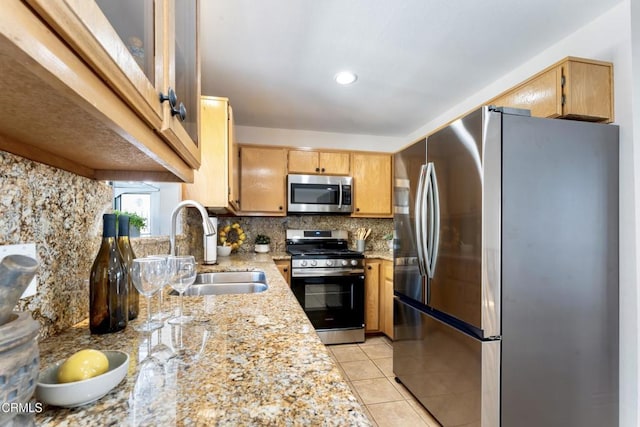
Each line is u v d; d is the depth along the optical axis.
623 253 1.51
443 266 1.69
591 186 1.50
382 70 2.18
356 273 3.06
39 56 0.28
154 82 0.57
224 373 0.58
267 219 3.50
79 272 0.87
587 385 1.47
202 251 2.65
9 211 0.61
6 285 0.36
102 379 0.48
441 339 1.71
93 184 0.95
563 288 1.46
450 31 1.74
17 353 0.35
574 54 1.75
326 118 3.14
